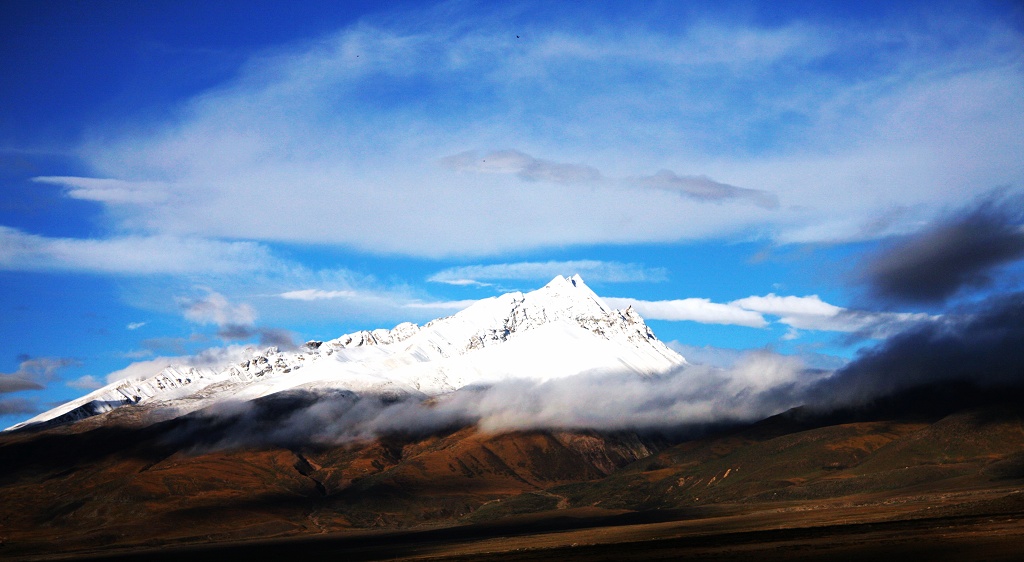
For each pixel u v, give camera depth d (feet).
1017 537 550.77
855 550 571.69
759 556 596.29
